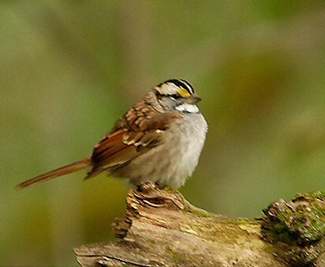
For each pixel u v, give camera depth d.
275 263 8.71
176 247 8.81
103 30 15.12
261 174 14.99
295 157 14.62
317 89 15.16
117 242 8.90
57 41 15.12
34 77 15.39
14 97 15.27
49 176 11.91
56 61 15.41
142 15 14.95
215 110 15.09
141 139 11.65
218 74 15.05
